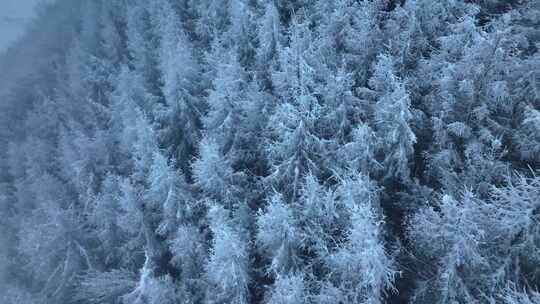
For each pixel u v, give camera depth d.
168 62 19.33
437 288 10.27
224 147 16.36
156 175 14.27
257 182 14.38
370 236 9.20
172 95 17.94
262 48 17.64
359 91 13.73
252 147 16.19
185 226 14.07
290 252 11.69
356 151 12.44
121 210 17.47
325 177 13.87
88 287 17.66
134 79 22.83
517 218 9.03
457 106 12.28
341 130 13.62
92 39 33.56
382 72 13.11
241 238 12.89
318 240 11.44
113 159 21.73
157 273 16.11
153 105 19.72
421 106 13.67
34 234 18.80
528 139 11.38
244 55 19.97
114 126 22.88
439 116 12.72
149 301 13.55
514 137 11.59
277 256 11.30
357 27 15.73
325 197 11.55
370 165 12.76
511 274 9.52
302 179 13.59
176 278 15.83
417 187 12.41
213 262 11.55
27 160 27.77
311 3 19.55
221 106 15.80
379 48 14.98
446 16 14.09
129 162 20.58
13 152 28.34
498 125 11.77
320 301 10.57
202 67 20.19
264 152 15.70
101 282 16.19
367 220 9.39
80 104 28.89
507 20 11.57
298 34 15.41
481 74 11.59
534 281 9.67
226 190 14.20
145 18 30.14
